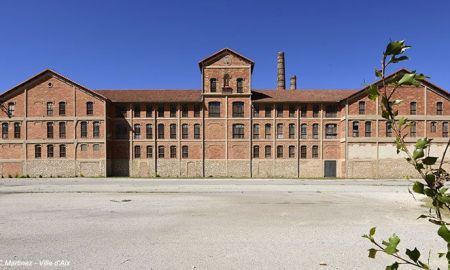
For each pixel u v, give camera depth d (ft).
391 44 7.64
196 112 150.30
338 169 145.79
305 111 148.97
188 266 24.56
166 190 78.74
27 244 30.66
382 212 48.49
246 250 28.73
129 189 80.79
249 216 45.27
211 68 150.20
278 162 147.02
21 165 143.43
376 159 138.41
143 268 24.11
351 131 139.74
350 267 24.25
